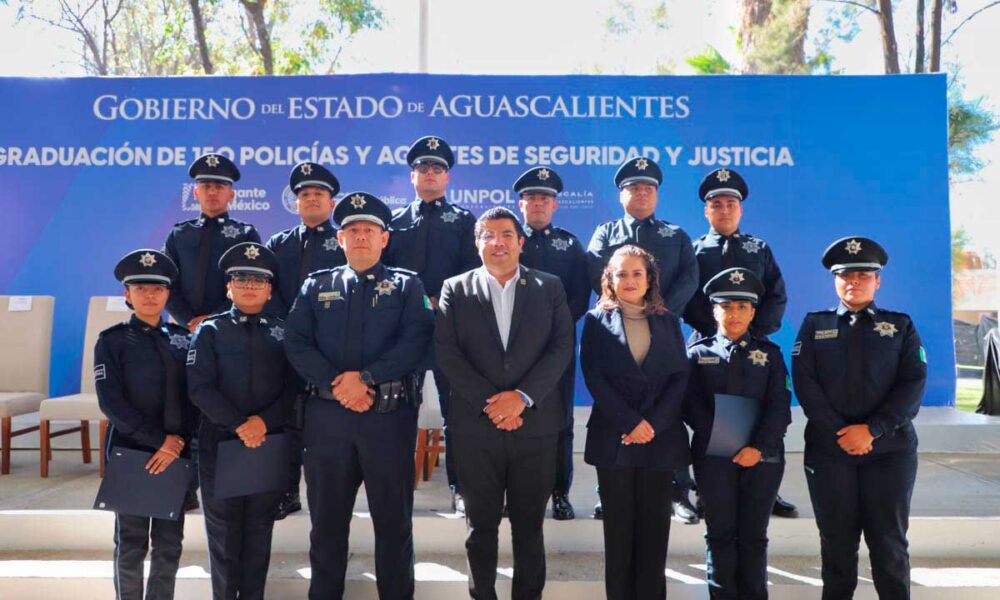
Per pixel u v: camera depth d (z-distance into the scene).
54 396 5.34
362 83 5.41
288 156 5.39
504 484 2.84
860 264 2.90
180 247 3.71
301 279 3.63
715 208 3.79
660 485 2.82
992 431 4.80
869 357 2.84
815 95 5.37
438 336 2.86
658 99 5.40
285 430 2.96
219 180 3.75
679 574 3.15
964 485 4.09
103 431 4.28
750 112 5.38
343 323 2.89
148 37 13.84
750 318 3.02
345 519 2.83
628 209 3.74
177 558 2.82
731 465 2.83
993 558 3.40
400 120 5.41
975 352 13.74
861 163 5.35
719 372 2.94
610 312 2.97
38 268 5.38
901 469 2.78
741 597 2.80
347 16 12.73
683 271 3.64
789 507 3.49
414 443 2.93
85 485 4.08
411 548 2.88
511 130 5.41
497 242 2.85
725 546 2.80
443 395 3.56
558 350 2.84
